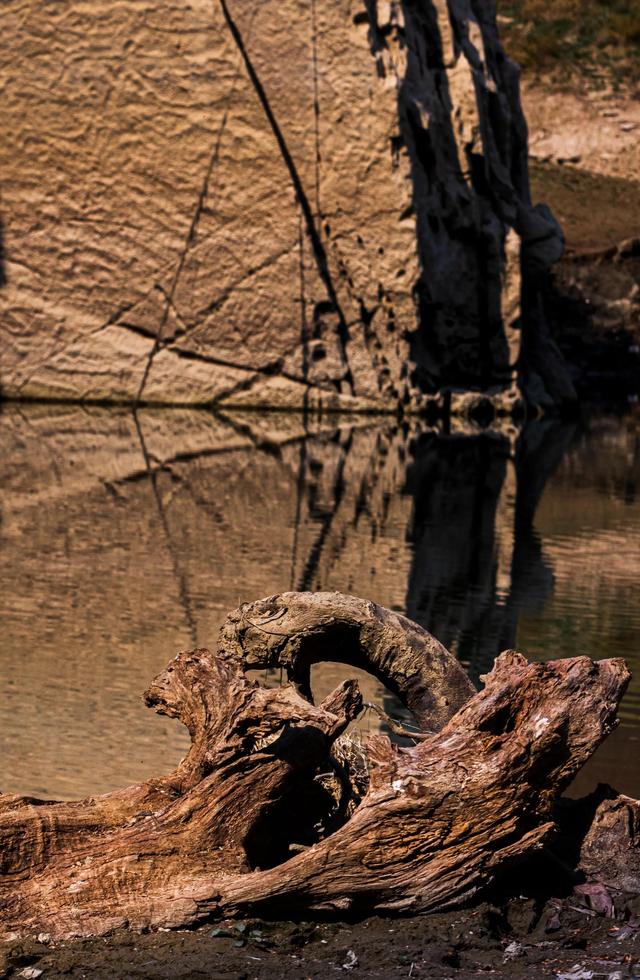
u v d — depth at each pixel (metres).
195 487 19.59
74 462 22.00
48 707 8.27
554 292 39.81
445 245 32.69
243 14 31.66
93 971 4.41
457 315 33.03
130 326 33.09
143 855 4.94
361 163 31.61
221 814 5.03
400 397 32.53
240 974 4.37
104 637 10.27
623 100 48.00
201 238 32.53
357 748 5.69
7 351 33.47
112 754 7.36
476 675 9.38
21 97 32.53
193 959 4.52
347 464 23.00
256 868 5.06
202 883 4.90
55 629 10.50
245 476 20.95
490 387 33.75
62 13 32.09
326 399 32.66
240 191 32.22
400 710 8.35
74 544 14.62
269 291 32.44
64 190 32.78
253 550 14.48
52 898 4.82
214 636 10.40
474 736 5.10
